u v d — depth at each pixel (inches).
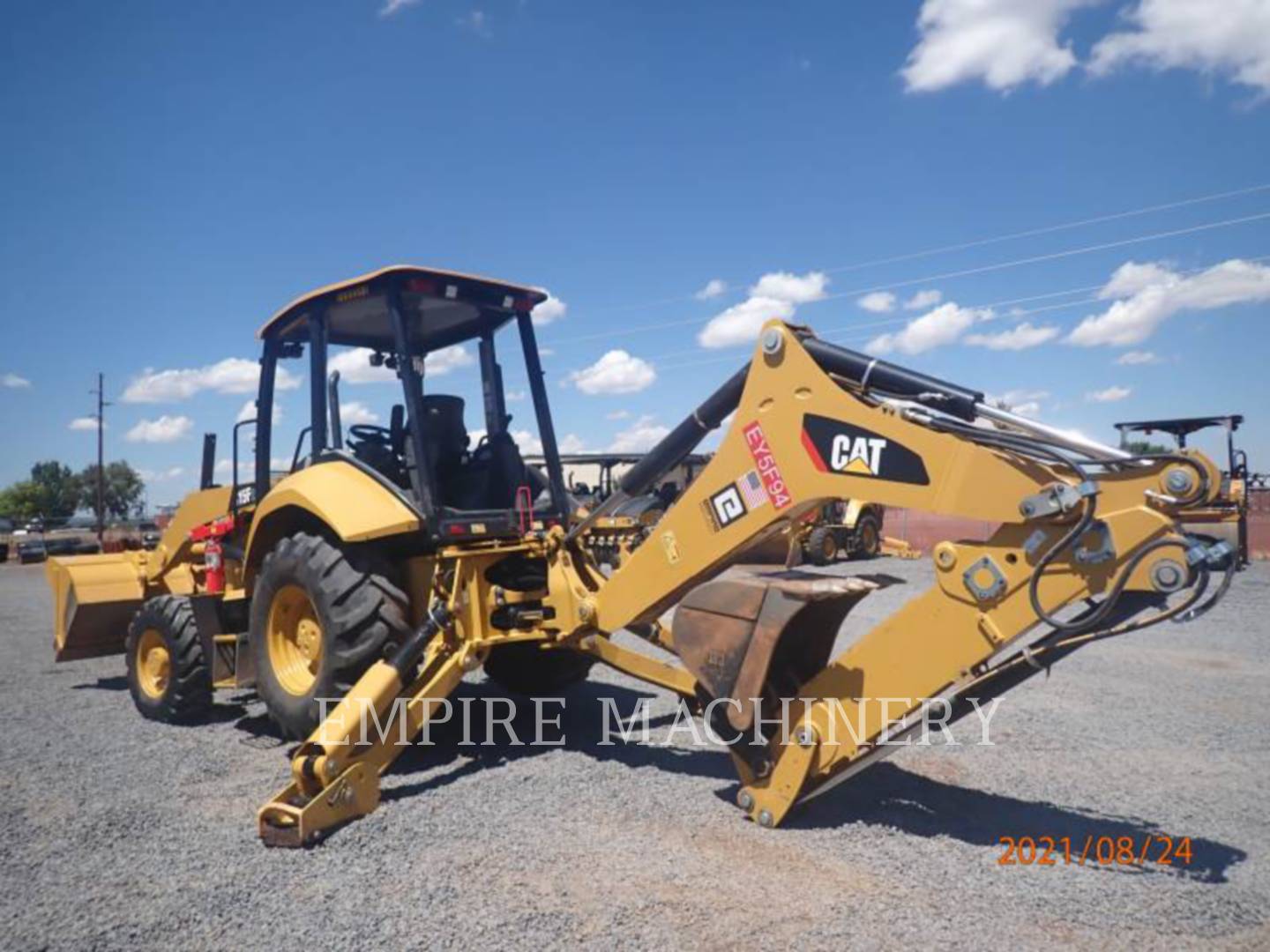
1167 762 184.9
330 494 195.9
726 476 157.0
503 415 233.1
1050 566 127.5
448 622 183.3
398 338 200.2
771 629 141.9
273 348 247.3
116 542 459.2
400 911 121.5
